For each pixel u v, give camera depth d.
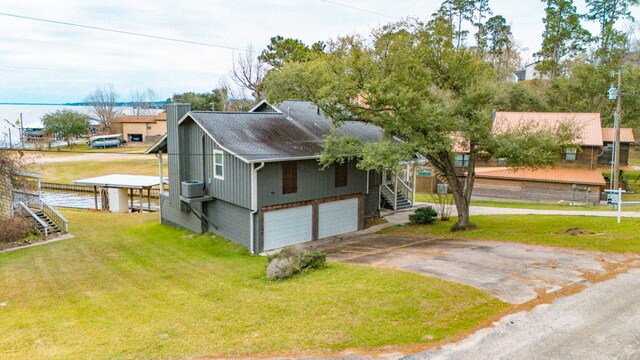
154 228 23.31
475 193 33.59
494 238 16.94
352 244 18.41
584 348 7.23
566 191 30.47
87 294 13.20
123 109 124.19
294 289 11.19
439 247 15.61
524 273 11.27
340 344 7.68
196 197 20.03
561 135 17.95
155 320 10.27
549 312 8.66
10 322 10.80
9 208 22.73
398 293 9.79
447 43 17.58
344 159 20.31
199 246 19.28
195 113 20.14
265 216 18.38
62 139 74.25
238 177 18.48
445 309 8.88
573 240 15.39
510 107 45.22
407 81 17.28
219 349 7.93
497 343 7.46
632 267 11.63
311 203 19.98
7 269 16.17
